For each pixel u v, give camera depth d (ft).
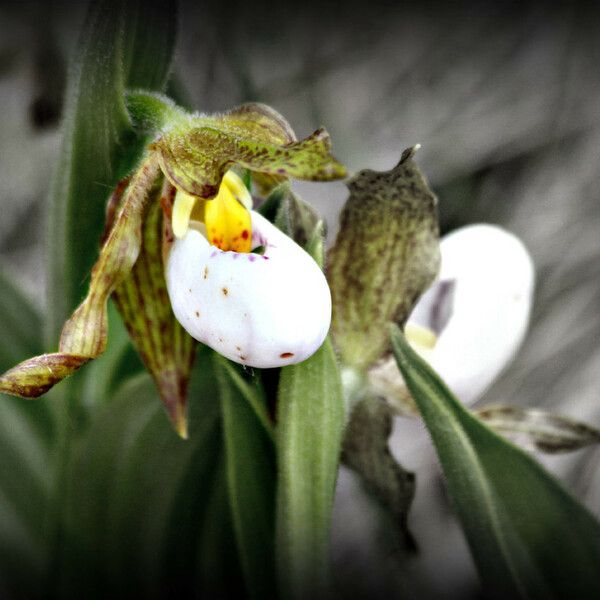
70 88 0.64
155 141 0.65
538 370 0.97
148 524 0.70
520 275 0.75
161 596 0.72
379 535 0.90
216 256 0.63
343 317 0.71
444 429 0.65
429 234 0.69
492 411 0.75
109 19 0.63
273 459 0.67
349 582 0.89
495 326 0.74
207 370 0.68
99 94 0.64
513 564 0.67
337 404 0.64
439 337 0.74
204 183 0.64
